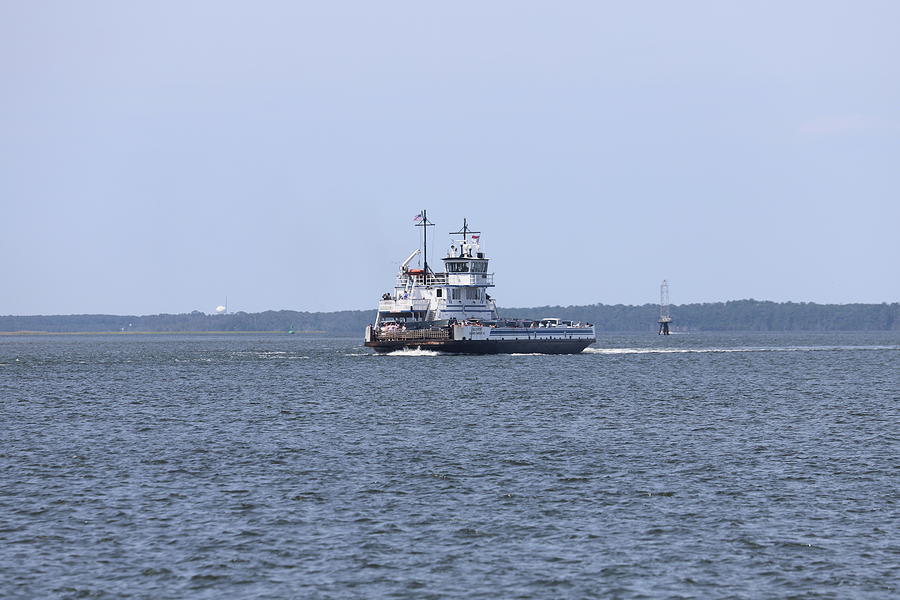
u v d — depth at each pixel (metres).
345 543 167.88
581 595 145.00
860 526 177.88
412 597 144.38
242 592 146.00
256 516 184.50
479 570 155.00
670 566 156.75
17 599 143.00
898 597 144.12
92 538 170.25
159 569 155.12
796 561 158.88
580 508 191.12
